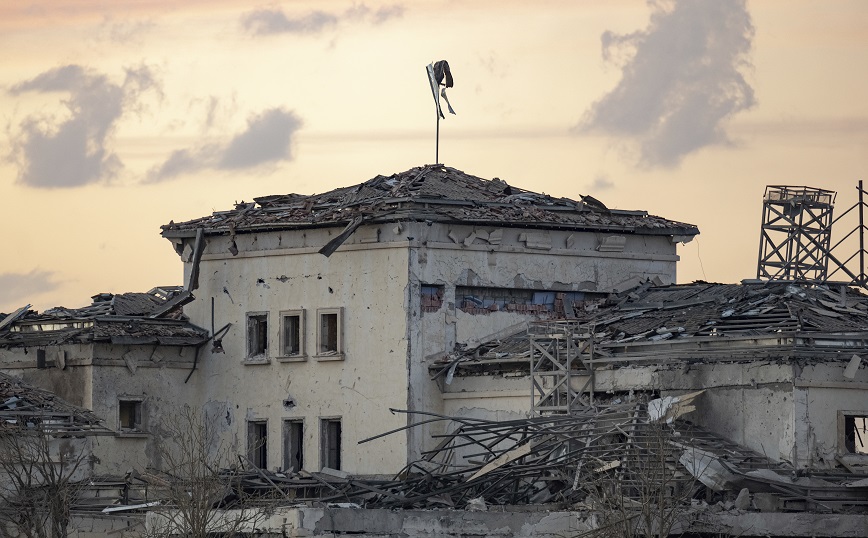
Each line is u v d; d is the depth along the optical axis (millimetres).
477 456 84938
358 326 91562
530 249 93250
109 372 94750
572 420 79500
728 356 80062
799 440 77250
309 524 72562
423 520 73375
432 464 88188
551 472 78500
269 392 94625
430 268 90562
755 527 72625
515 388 87250
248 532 74062
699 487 75875
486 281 91938
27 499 76750
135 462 94812
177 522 74312
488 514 73500
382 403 90250
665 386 81750
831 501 74625
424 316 90375
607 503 70625
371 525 73188
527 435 80375
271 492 80438
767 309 81625
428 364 90250
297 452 94062
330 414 92250
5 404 82562
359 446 91000
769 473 75375
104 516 81312
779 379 78062
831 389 78375
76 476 81250
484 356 88375
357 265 91812
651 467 73062
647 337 83500
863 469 77312
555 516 72812
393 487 80312
